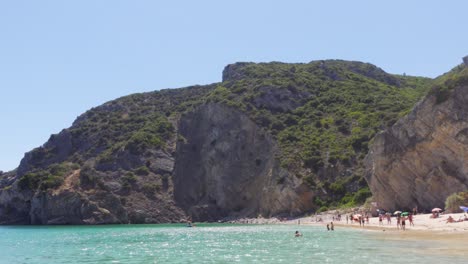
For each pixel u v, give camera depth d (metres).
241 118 116.81
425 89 134.12
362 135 99.44
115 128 136.62
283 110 119.44
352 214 75.62
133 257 35.88
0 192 117.56
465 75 61.72
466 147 58.28
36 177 111.94
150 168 119.69
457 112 60.09
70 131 136.75
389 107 110.69
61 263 33.50
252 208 104.75
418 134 65.31
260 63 152.50
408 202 68.94
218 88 135.38
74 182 109.06
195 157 124.00
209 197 114.12
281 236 52.81
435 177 63.03
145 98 159.00
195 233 64.44
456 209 55.97
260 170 106.94
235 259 31.98
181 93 161.12
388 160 69.94
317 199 89.88
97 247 46.25
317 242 42.56
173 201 114.94
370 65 155.88
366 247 35.06
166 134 131.00
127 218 106.25
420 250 30.58
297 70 141.38
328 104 119.75
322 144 102.06
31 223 107.44
